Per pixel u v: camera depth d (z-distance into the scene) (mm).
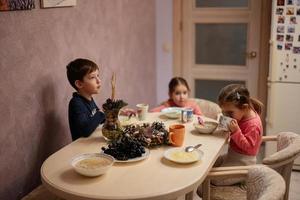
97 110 2580
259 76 4230
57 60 2633
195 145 2195
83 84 2473
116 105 2227
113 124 2248
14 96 2264
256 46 4219
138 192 1692
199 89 4594
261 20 4121
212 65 4477
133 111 2771
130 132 2230
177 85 3125
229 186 2328
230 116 2412
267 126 3648
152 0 4250
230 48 4363
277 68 3496
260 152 4055
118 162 1971
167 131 2230
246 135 2342
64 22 2684
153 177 1824
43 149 2543
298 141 2225
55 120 2652
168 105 3189
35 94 2436
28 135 2398
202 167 1928
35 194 2299
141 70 4070
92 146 2211
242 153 2359
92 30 3049
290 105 3537
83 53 2943
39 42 2443
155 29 4410
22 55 2307
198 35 4457
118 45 3500
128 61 3729
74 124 2400
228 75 4426
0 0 2098
